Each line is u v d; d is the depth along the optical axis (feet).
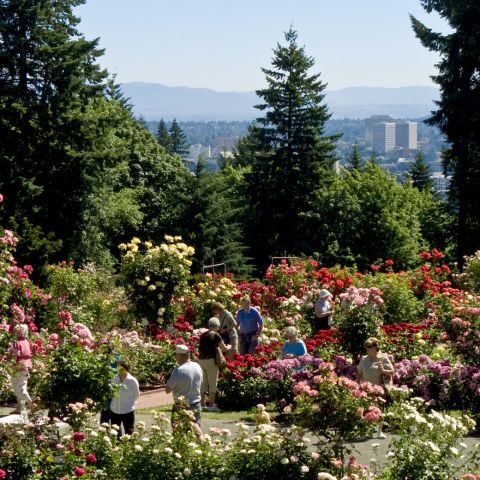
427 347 52.37
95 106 154.81
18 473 27.43
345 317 51.60
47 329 57.98
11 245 45.62
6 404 48.11
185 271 70.38
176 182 182.80
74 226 130.11
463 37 127.03
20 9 120.88
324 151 179.73
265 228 179.22
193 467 29.43
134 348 56.54
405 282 76.28
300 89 179.52
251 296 73.41
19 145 121.49
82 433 29.19
